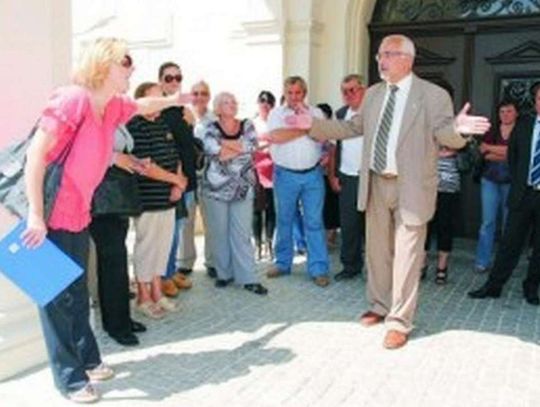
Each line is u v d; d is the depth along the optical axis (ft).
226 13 25.57
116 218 12.62
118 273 12.75
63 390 10.34
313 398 10.66
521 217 16.67
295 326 14.32
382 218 14.06
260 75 24.88
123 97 10.32
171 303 15.23
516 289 18.21
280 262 18.95
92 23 28.68
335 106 24.80
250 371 11.71
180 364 11.96
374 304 14.64
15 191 9.43
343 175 18.56
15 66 11.27
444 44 24.23
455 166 18.34
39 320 11.56
